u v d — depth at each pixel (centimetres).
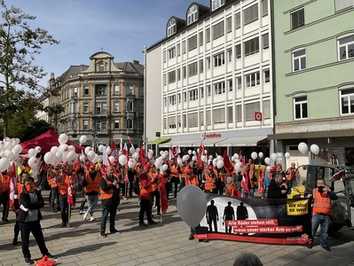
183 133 4581
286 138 2898
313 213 970
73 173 1332
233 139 3641
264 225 1001
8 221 1345
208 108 4131
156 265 826
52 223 1295
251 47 3491
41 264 812
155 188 1398
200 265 824
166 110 4969
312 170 1203
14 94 2233
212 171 1670
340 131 2503
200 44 4281
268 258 880
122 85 7438
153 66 5316
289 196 1177
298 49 2902
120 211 1555
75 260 864
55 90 2480
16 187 1193
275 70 3133
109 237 1089
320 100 2719
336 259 873
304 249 960
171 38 4850
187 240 1053
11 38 2248
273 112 3164
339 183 1106
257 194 1692
